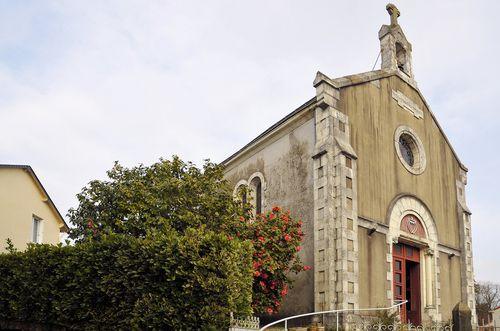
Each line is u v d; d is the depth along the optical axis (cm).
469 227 2031
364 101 1703
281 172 1744
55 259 1123
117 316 1014
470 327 1262
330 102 1570
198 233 1024
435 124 2044
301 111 1655
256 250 1341
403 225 1702
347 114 1616
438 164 1983
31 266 1140
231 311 952
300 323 1478
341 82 1623
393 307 1416
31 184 1744
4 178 1616
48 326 1106
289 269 1429
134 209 1395
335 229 1445
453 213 1986
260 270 1327
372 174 1633
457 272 1912
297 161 1666
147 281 994
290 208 1650
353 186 1514
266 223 1416
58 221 1936
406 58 2008
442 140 2058
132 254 1036
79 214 1597
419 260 1783
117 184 1552
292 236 1413
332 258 1422
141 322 972
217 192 1505
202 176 1519
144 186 1475
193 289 954
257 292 1331
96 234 1473
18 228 1656
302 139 1666
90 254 1077
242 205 1531
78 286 1069
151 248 1012
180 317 949
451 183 2028
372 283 1493
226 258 975
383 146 1722
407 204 1742
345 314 1349
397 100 1856
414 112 1933
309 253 1516
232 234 1384
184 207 1422
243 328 1015
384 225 1602
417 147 1894
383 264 1557
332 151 1515
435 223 1852
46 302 1103
